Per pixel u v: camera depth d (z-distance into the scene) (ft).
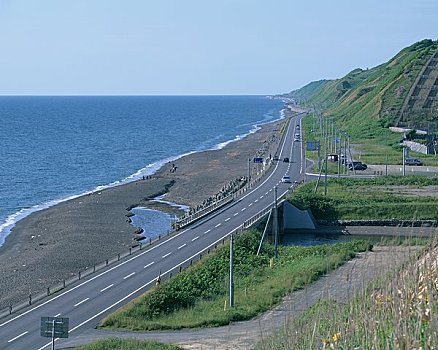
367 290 83.71
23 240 234.99
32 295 159.12
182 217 248.52
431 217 252.62
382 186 298.97
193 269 168.35
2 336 125.59
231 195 283.38
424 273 69.10
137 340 119.14
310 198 263.70
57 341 122.52
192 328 131.85
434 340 55.11
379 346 60.18
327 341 67.67
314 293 149.69
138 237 235.61
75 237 235.20
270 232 239.91
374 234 247.91
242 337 123.65
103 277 166.50
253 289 159.74
